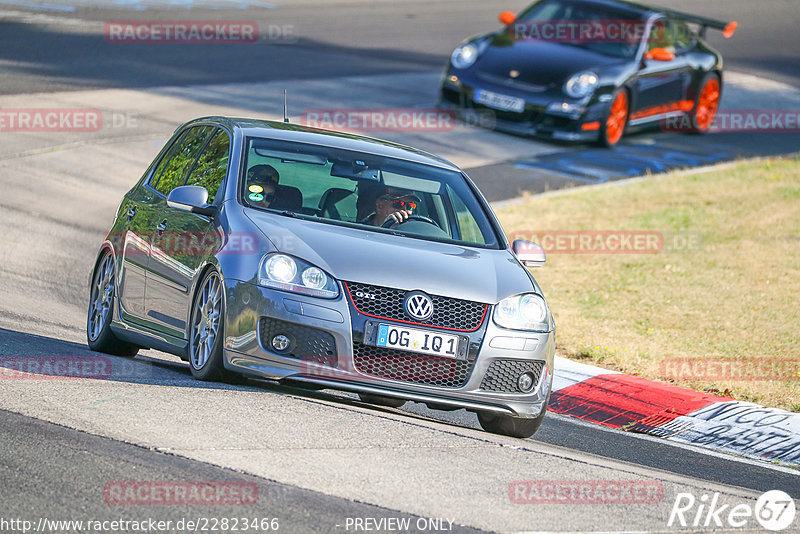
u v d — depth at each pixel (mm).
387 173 27906
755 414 29938
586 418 30422
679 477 23500
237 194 25781
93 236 48156
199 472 18234
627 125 71312
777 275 47250
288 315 23000
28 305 36469
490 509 18344
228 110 68688
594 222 54812
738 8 133500
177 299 25844
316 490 18047
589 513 18891
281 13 107250
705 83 76375
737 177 64562
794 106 87562
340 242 24406
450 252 25688
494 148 67562
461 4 121375
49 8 98062
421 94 78812
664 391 31609
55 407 21078
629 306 42469
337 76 82188
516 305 24625
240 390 24000
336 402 25266
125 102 69188
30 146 59531
